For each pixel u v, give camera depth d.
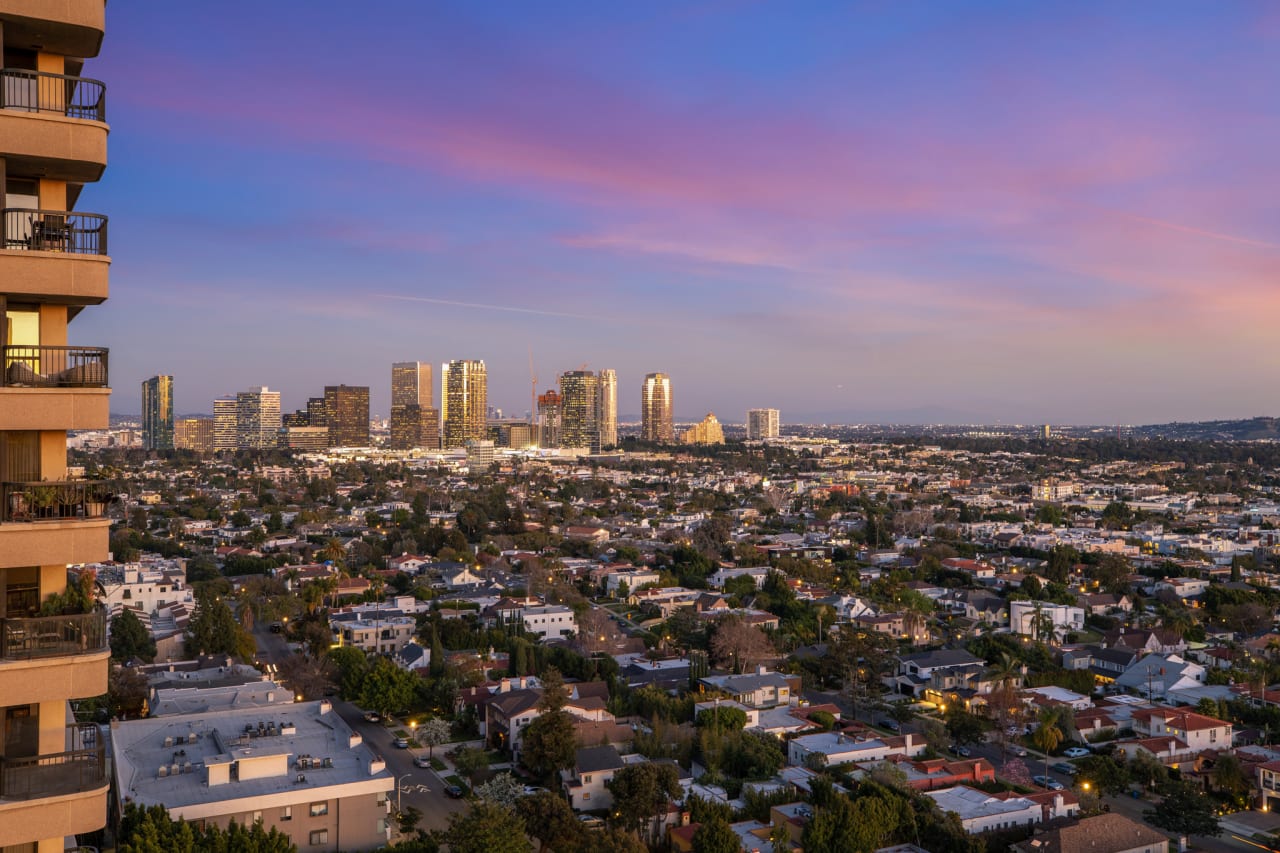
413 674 149.25
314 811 90.75
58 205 40.22
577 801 112.88
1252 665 177.38
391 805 100.00
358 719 145.00
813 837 95.44
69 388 36.94
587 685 148.75
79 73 40.75
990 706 145.75
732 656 173.62
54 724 38.00
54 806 35.75
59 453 39.28
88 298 37.88
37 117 36.81
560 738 115.00
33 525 36.25
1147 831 102.56
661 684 162.62
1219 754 127.25
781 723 138.00
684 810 106.62
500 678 160.38
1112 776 119.69
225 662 156.50
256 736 103.19
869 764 122.25
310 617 193.00
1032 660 180.50
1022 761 132.88
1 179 36.75
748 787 111.94
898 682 169.38
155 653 172.00
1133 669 172.50
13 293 36.62
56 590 38.91
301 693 149.50
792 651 187.38
